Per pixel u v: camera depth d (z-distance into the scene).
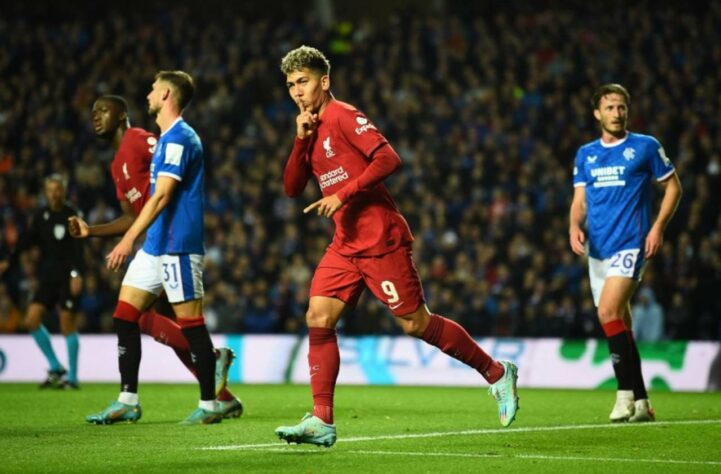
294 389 19.05
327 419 8.84
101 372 22.55
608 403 15.26
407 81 33.62
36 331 18.20
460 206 29.14
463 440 9.71
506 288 25.52
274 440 9.65
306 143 9.07
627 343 11.80
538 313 24.77
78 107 34.12
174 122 10.94
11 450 8.84
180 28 37.38
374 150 8.71
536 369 21.31
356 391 18.55
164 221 11.03
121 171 11.84
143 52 35.91
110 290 27.39
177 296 11.08
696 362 20.12
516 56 34.19
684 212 27.70
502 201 28.61
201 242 11.16
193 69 35.28
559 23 35.53
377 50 35.41
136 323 11.33
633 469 7.77
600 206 12.05
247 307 26.41
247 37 36.91
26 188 31.50
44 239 18.14
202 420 11.23
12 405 14.20
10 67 36.31
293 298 26.77
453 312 25.16
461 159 30.50
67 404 14.39
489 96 32.34
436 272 26.56
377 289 9.00
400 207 29.03
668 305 25.08
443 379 21.55
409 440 9.69
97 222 29.27
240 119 33.97
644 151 11.88
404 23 37.03
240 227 28.70
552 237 26.86
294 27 38.09
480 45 34.75
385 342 22.14
